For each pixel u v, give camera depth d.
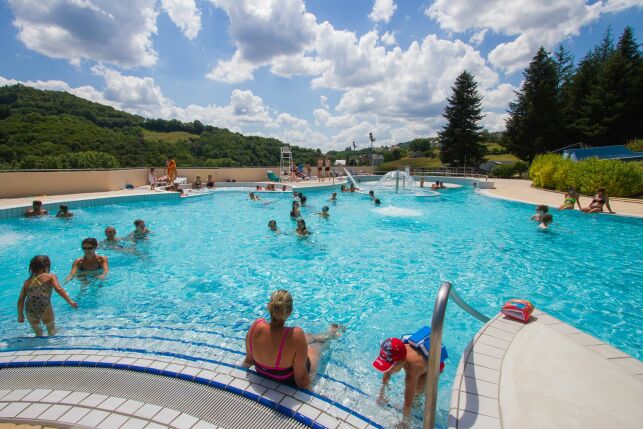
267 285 5.82
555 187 18.42
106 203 13.38
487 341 2.73
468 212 13.00
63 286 5.45
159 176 20.67
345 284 5.88
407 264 6.92
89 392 2.46
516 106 39.19
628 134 32.78
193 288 5.62
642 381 2.22
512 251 7.76
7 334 3.78
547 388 2.16
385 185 24.45
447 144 43.81
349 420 2.24
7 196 12.99
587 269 6.51
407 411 2.59
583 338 2.77
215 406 2.34
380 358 2.57
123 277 6.03
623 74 32.59
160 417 2.22
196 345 3.29
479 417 1.95
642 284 5.77
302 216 12.21
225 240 8.76
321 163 26.38
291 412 2.28
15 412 2.24
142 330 4.04
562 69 43.25
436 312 1.82
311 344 3.65
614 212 10.97
